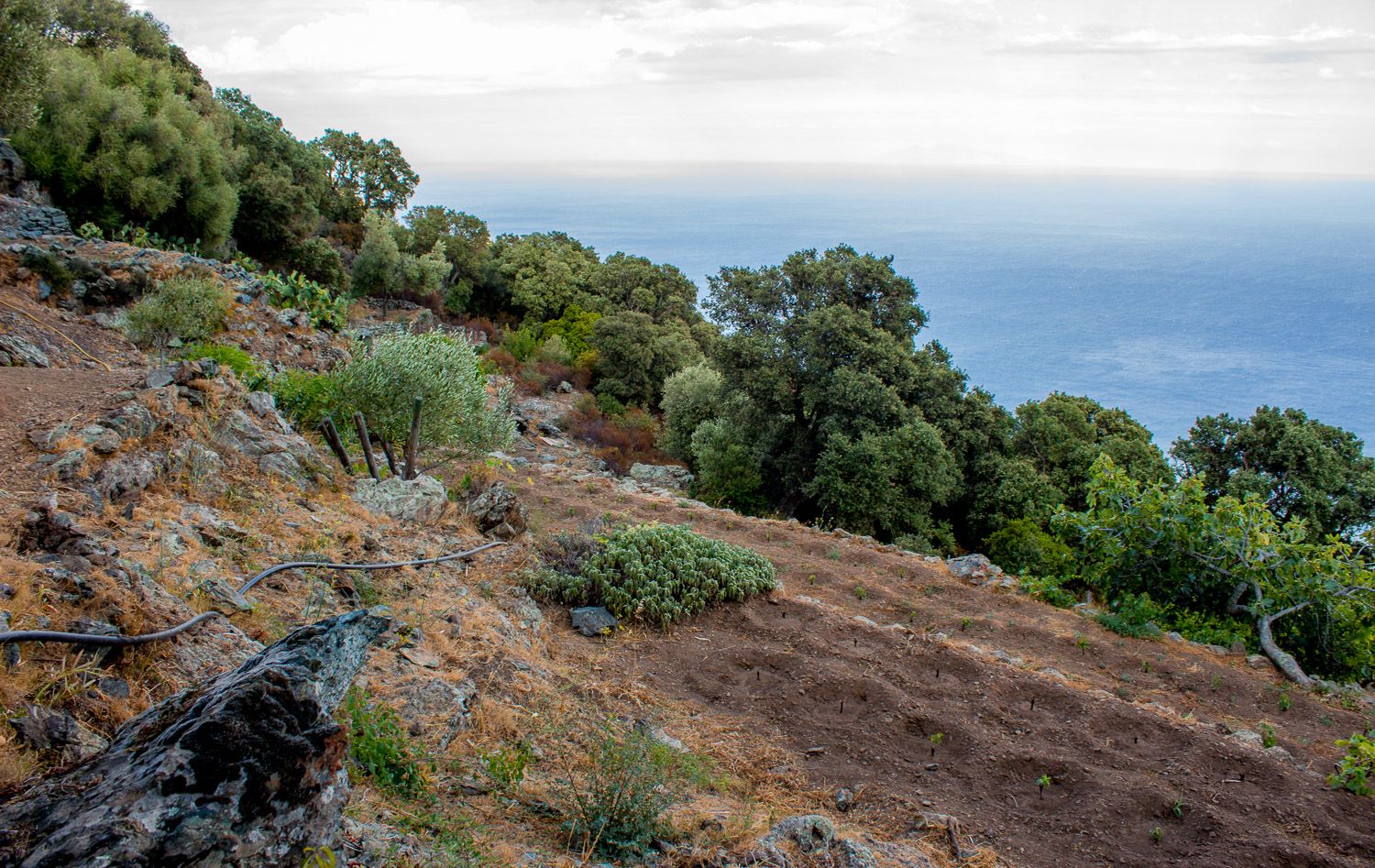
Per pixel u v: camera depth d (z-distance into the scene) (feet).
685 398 126.52
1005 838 25.63
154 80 117.19
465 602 34.45
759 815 24.43
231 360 56.95
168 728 11.78
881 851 22.75
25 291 61.82
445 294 208.03
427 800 19.60
